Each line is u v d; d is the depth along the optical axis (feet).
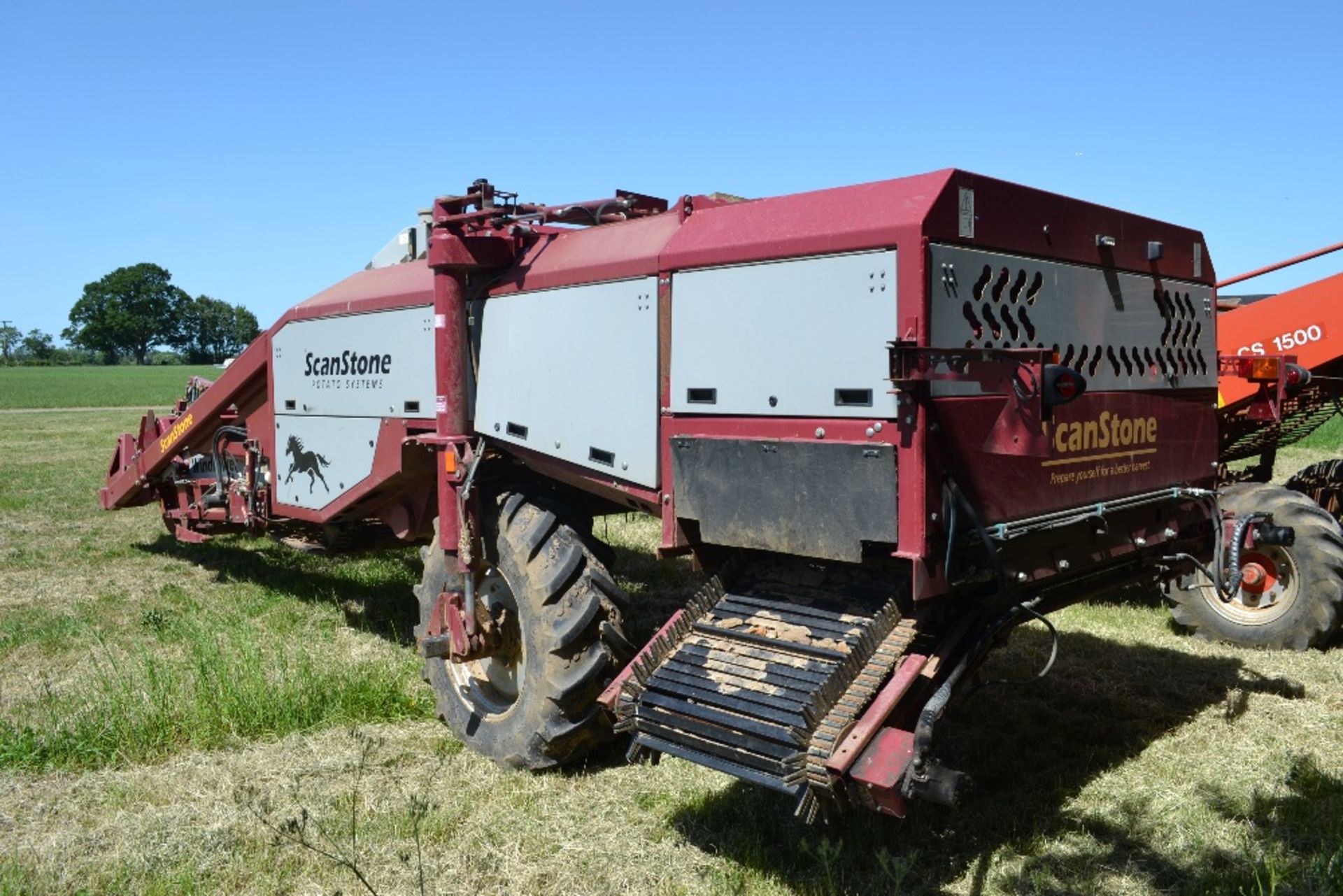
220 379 24.93
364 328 19.57
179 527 30.50
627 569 28.78
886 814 13.62
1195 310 16.19
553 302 14.99
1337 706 18.01
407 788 14.79
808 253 11.57
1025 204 12.27
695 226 13.33
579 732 14.93
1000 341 11.89
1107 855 12.70
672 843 13.16
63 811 14.11
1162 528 15.42
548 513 15.17
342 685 18.24
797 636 11.78
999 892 11.85
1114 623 23.62
